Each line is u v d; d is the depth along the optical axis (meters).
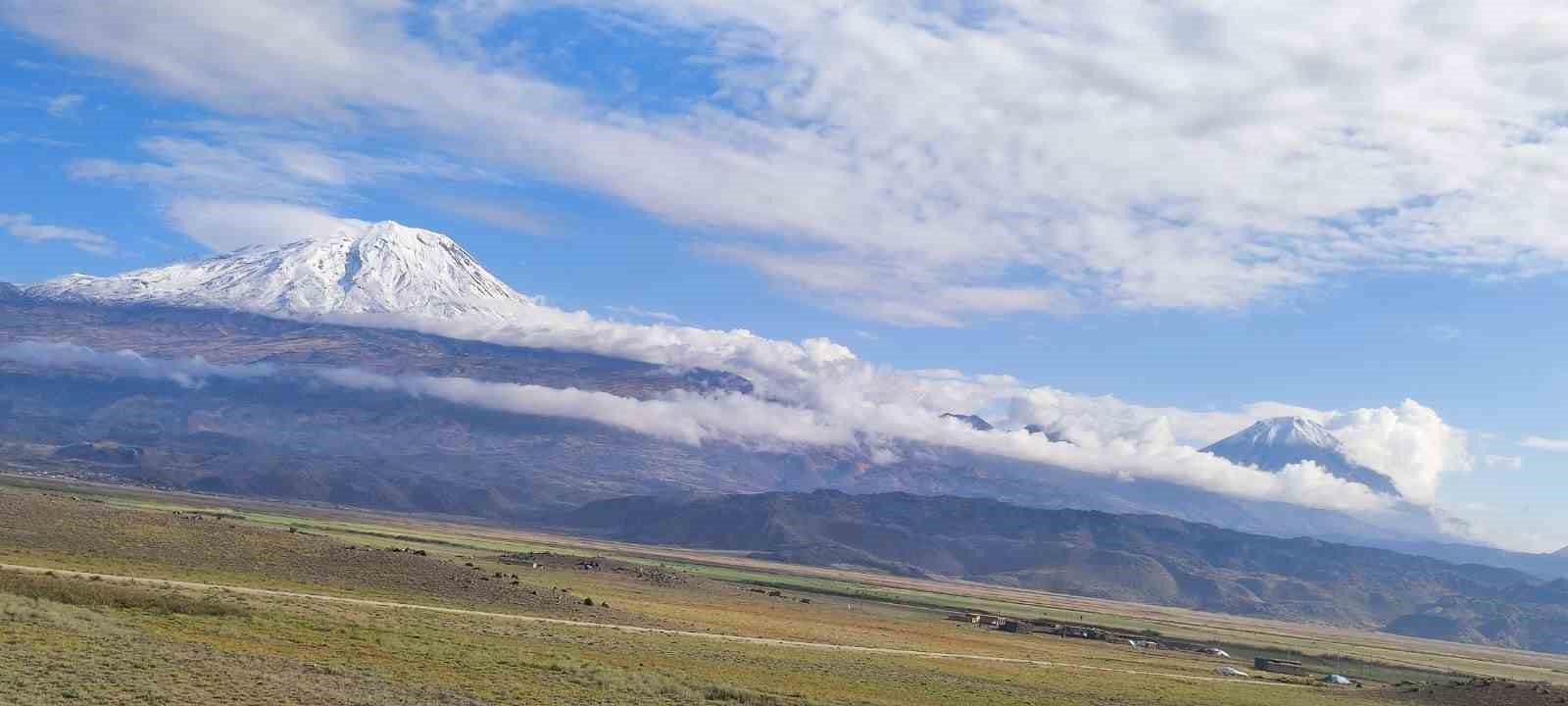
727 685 81.25
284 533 159.75
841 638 152.12
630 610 151.38
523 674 76.94
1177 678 147.88
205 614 89.00
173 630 78.56
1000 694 99.81
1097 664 161.25
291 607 100.00
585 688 73.62
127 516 150.25
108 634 71.69
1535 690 140.25
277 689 61.59
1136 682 129.88
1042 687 110.25
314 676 67.19
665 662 95.31
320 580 133.00
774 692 82.38
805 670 101.88
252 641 78.25
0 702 52.09
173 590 102.19
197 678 62.28
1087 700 102.44
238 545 144.38
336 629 88.88
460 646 87.69
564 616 133.75
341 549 152.50
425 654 81.25
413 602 125.81
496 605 133.88
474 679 72.94
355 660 75.31
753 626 156.38
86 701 54.19
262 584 123.25
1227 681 150.12
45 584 90.00
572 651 94.69
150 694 56.84
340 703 60.12
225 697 58.41
